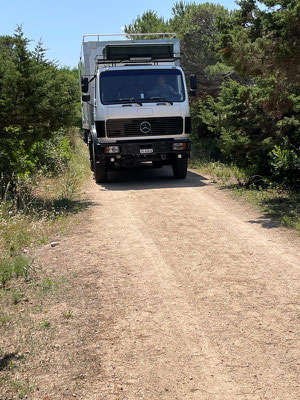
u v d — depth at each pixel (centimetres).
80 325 456
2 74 893
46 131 961
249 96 1015
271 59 816
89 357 399
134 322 459
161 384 359
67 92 941
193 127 1780
